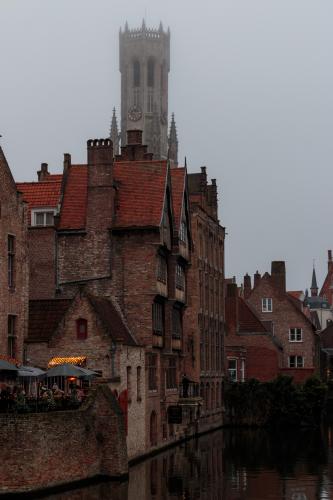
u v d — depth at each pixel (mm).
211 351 81562
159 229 57625
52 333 51438
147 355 56406
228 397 85250
